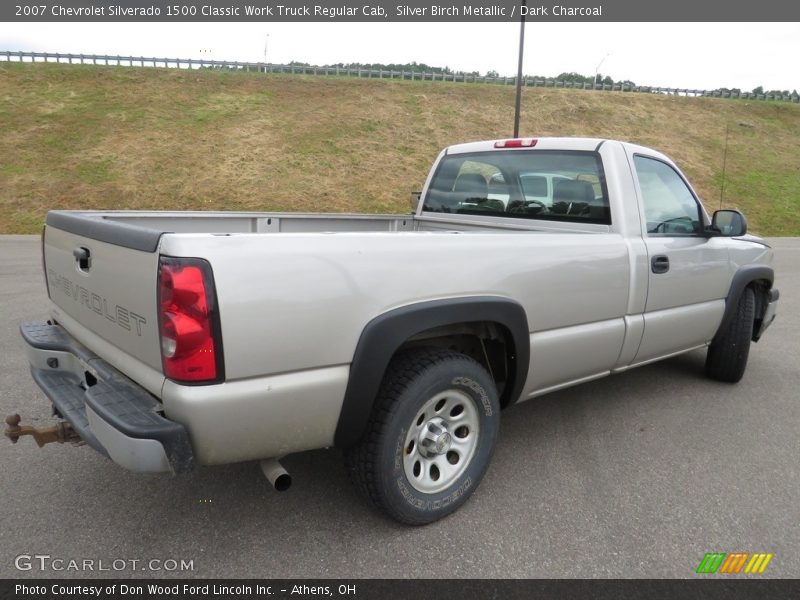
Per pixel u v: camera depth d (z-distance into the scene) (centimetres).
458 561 240
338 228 449
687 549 252
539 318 296
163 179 2048
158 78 2986
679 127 3544
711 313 421
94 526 257
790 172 3070
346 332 222
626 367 372
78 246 256
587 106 3578
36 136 2198
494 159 425
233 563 236
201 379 195
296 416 216
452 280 254
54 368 280
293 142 2502
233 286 196
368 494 248
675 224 392
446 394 260
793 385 475
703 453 346
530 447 350
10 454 316
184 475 302
